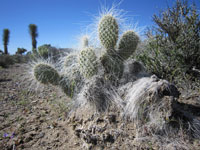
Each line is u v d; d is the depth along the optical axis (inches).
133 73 108.8
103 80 89.4
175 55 110.5
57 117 105.6
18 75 256.5
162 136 67.2
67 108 114.3
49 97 147.6
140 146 64.3
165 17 126.0
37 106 126.9
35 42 660.1
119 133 70.9
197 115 73.4
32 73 106.3
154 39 130.7
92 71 89.5
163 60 119.1
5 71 300.4
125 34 97.9
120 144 67.2
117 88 91.7
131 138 68.7
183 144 62.3
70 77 101.0
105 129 73.7
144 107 73.2
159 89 72.6
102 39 92.7
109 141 69.7
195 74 107.0
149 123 70.8
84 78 97.6
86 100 87.7
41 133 87.3
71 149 72.6
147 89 75.0
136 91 77.5
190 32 110.9
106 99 85.4
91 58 89.4
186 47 110.1
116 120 76.9
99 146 69.2
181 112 69.6
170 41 121.3
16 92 165.2
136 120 74.4
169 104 67.6
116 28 93.2
